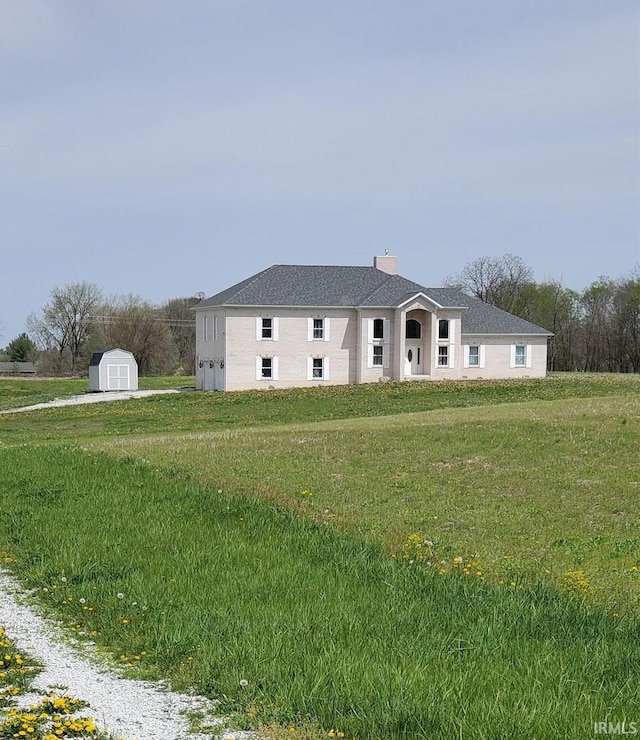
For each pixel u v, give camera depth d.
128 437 35.00
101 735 6.73
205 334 60.31
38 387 79.81
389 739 6.62
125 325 105.94
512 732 6.57
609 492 19.45
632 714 6.98
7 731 6.79
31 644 9.16
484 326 61.03
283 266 60.19
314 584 11.09
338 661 8.05
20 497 17.25
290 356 57.34
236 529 14.45
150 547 13.17
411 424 30.36
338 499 18.89
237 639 8.86
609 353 97.06
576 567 13.90
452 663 8.12
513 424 28.28
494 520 17.20
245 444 26.92
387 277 60.75
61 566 12.08
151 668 8.34
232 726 6.97
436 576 11.59
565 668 7.94
